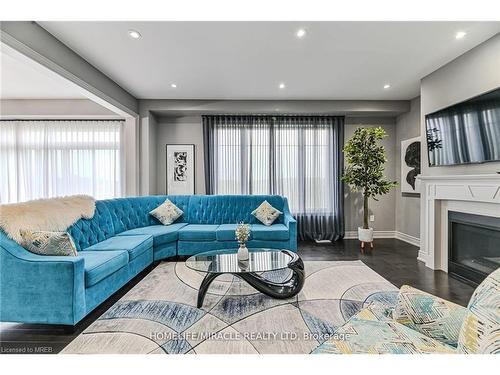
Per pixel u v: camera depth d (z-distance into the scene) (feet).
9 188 17.24
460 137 10.02
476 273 9.32
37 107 16.47
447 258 10.73
